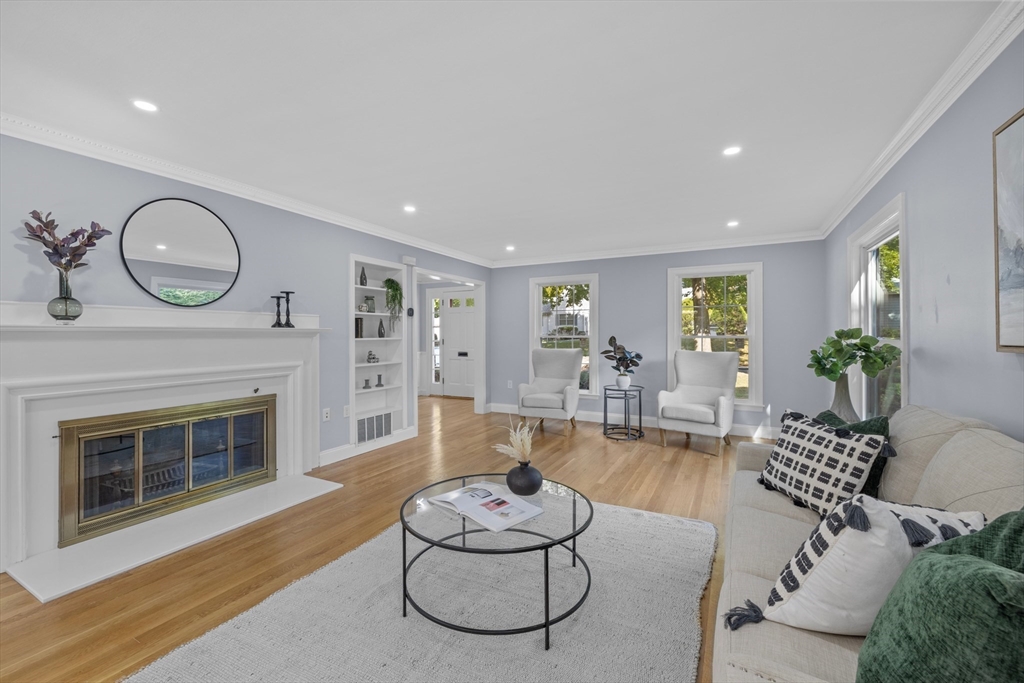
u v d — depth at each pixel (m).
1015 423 1.58
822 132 2.46
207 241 3.17
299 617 1.88
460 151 2.72
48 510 2.40
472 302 8.09
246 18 1.59
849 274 3.64
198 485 3.08
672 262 5.54
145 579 2.17
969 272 1.86
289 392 3.69
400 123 2.37
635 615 1.89
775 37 1.69
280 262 3.67
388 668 1.59
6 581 2.15
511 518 1.86
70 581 2.11
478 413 6.69
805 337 4.89
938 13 1.55
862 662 0.84
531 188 3.40
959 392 1.95
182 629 1.81
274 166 2.96
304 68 1.89
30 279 2.40
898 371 2.93
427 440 5.04
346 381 4.29
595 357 6.02
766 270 5.07
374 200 3.71
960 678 0.67
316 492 3.31
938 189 2.12
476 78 1.96
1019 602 0.62
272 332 3.47
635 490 3.44
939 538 1.02
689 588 2.09
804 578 1.11
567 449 4.63
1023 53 1.49
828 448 1.95
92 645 1.71
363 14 1.57
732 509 2.04
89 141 2.56
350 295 4.32
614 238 5.14
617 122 2.35
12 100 2.14
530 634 1.77
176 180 3.00
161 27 1.63
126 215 2.76
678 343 5.56
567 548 2.47
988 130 1.71
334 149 2.70
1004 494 1.15
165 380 2.86
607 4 1.52
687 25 1.62
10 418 2.27
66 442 2.44
